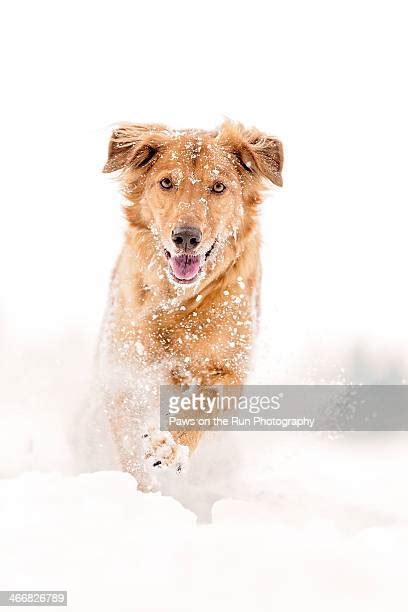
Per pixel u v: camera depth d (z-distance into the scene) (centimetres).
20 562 399
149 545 419
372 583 392
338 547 434
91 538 423
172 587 383
